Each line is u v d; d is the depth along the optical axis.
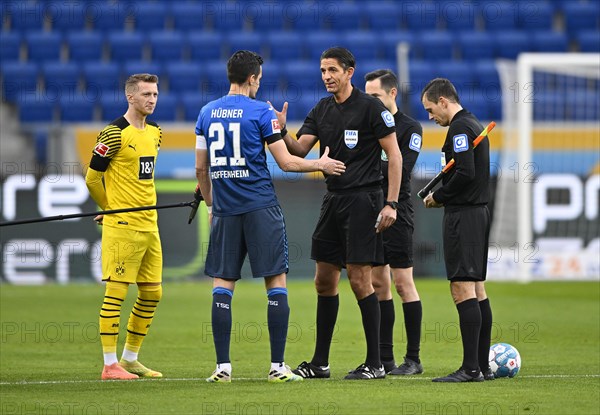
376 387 23.88
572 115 77.56
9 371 28.53
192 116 85.88
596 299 52.91
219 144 25.02
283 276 25.39
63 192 61.53
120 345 35.25
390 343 28.55
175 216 62.31
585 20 97.25
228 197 25.11
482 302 26.17
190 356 32.38
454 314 45.44
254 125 24.95
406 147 29.06
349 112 25.98
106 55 92.50
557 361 30.97
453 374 25.25
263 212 25.03
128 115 27.64
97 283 61.50
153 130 28.08
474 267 25.08
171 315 45.25
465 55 94.25
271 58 93.69
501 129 71.88
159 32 93.94
